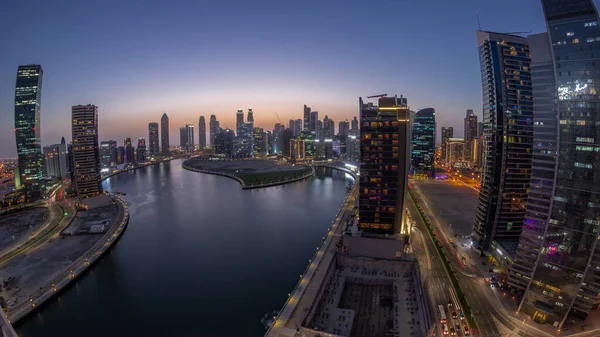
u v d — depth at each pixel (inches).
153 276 7224.4
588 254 4503.0
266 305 6008.9
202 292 6510.8
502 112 6850.4
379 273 6742.1
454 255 7431.1
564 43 4621.1
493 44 6894.7
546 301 4889.3
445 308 5285.4
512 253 6309.1
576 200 4554.6
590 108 4416.8
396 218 7470.5
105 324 5556.1
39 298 6141.7
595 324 4815.5
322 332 4729.3
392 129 7298.2
